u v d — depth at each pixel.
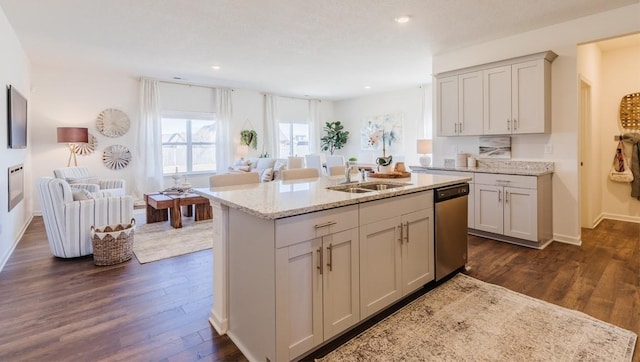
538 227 3.55
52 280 2.83
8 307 2.34
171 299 2.49
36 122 5.59
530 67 3.77
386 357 1.76
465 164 4.50
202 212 5.10
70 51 4.73
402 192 2.24
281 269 1.59
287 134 8.92
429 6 3.26
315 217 1.72
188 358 1.78
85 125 6.03
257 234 1.70
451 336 1.94
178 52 4.78
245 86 7.45
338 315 1.86
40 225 4.82
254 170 7.21
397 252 2.25
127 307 2.36
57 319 2.18
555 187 3.87
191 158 7.32
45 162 5.69
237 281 1.92
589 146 4.38
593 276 2.80
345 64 5.51
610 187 4.94
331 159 7.04
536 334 1.95
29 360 1.75
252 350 1.79
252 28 3.83
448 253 2.74
